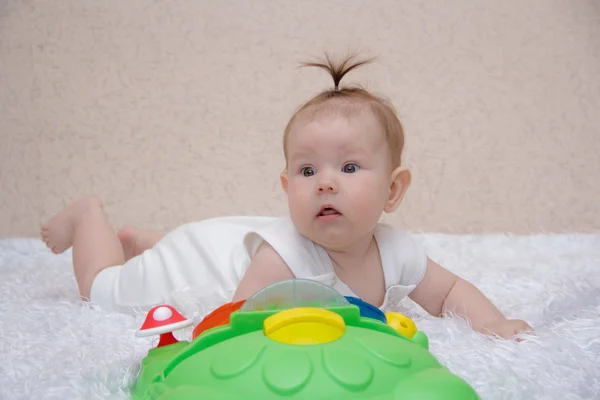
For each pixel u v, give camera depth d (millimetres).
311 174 1191
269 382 696
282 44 2684
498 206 2645
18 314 1369
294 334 766
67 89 2629
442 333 1211
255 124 2662
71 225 1646
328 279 1221
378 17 2695
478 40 2674
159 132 2645
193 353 811
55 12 2641
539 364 1037
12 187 2580
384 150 1228
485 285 1680
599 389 972
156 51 2660
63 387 953
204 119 2658
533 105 2658
